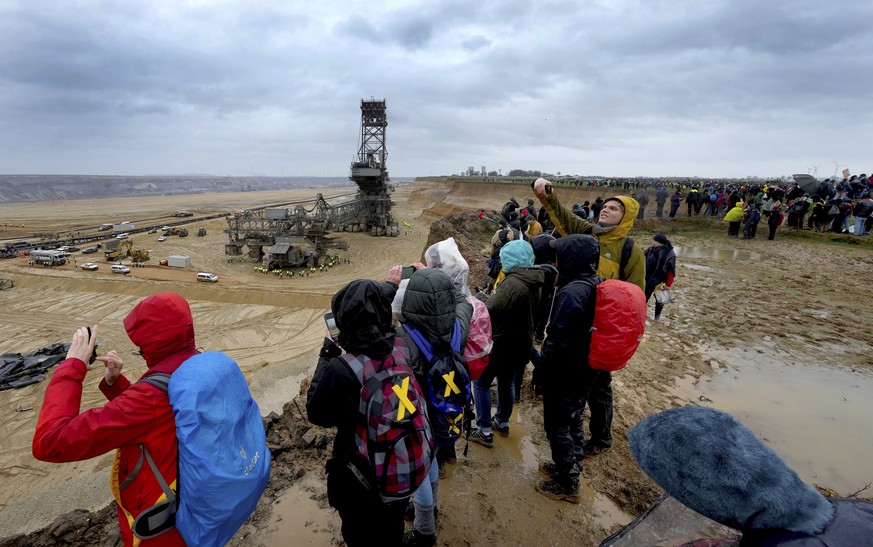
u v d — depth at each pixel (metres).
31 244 54.25
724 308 10.47
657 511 1.81
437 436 2.80
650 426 1.41
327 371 2.32
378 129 65.44
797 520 1.10
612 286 3.42
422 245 57.78
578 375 3.69
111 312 32.16
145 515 1.97
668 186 55.00
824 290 12.11
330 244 53.12
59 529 3.56
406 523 3.66
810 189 22.50
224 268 44.12
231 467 1.97
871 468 4.48
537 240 5.04
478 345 3.44
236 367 2.25
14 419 18.80
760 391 6.18
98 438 1.83
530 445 4.79
